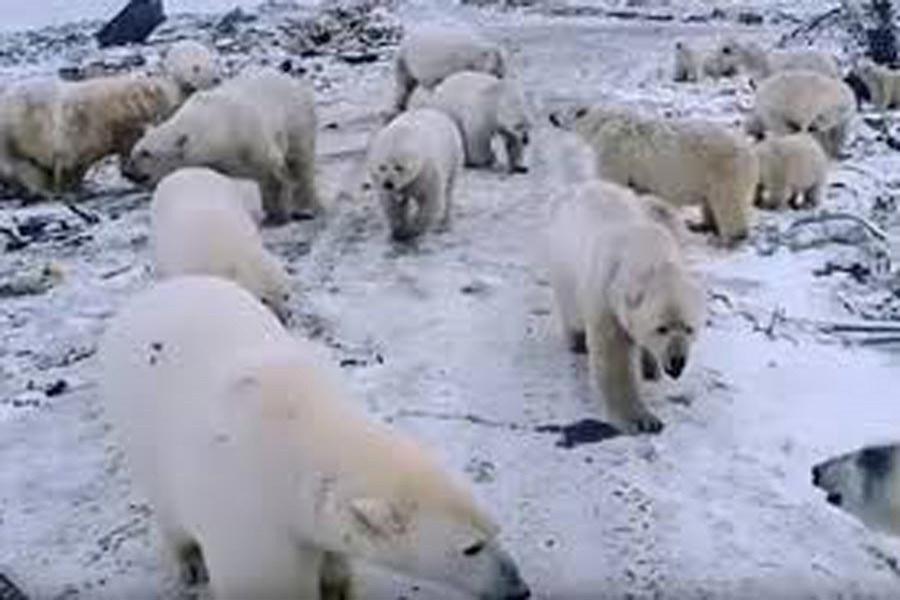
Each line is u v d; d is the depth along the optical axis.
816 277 11.37
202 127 13.27
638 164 13.07
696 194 12.66
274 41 27.22
